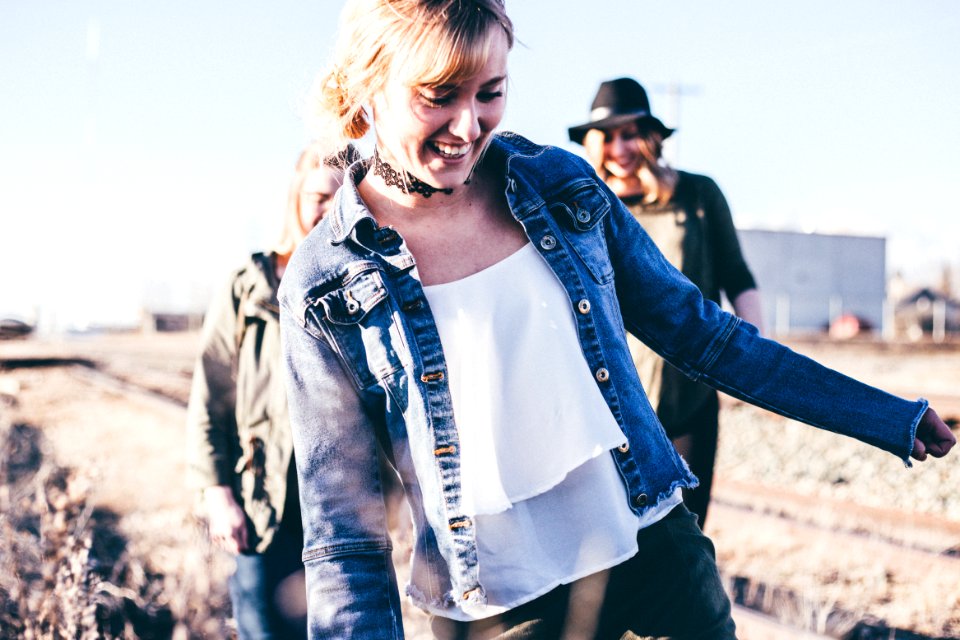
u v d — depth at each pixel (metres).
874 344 29.03
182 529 5.48
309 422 1.90
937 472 7.03
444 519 1.84
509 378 1.84
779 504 6.12
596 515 1.86
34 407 13.73
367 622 1.81
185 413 11.76
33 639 3.73
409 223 1.92
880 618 4.13
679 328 2.06
